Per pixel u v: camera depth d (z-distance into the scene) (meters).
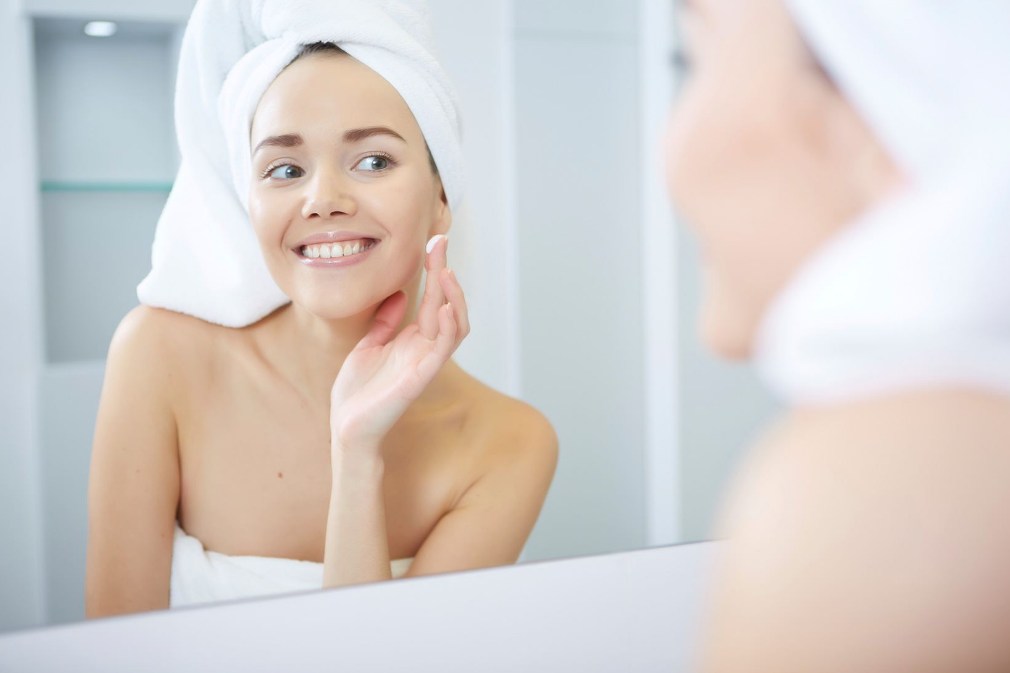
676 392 1.22
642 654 0.62
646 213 1.23
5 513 1.03
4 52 1.03
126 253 1.13
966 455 0.19
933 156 0.21
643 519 1.23
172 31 1.11
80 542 1.04
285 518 0.85
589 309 1.21
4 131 1.03
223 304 0.85
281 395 0.85
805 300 0.21
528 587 0.60
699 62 0.26
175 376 0.85
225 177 0.84
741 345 0.25
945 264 0.20
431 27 0.83
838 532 0.19
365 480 0.77
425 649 0.58
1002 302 0.19
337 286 0.77
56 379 1.04
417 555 0.84
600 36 1.20
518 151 1.17
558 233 1.20
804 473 0.20
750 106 0.23
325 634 0.57
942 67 0.21
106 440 0.83
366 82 0.76
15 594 1.02
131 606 0.82
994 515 0.19
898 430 0.19
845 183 0.23
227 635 0.55
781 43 0.23
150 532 0.83
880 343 0.20
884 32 0.21
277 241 0.77
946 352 0.19
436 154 0.82
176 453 0.85
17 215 1.04
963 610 0.18
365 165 0.77
